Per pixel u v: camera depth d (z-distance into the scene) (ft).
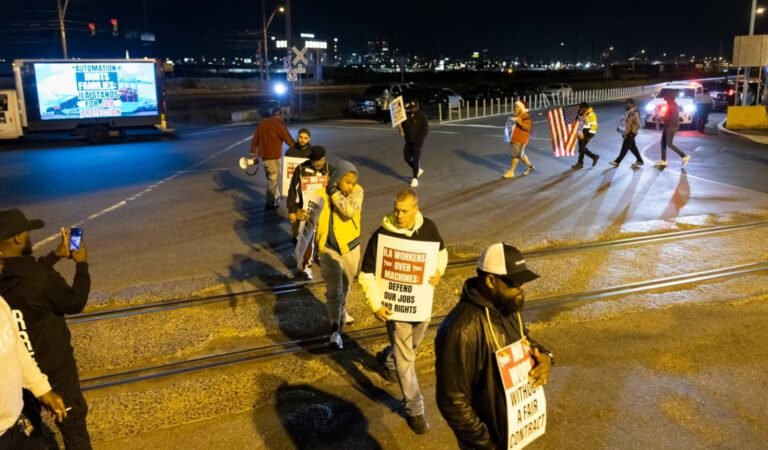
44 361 11.34
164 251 28.66
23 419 10.26
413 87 115.55
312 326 20.25
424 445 14.06
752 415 15.11
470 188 42.60
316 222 18.79
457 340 9.19
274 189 36.63
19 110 74.23
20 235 11.02
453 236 30.32
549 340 19.34
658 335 19.62
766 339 19.33
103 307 21.66
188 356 18.26
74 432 12.03
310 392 16.34
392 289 14.02
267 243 29.91
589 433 14.40
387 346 18.03
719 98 116.06
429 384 16.83
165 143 74.59
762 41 85.66
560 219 33.63
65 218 35.58
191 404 15.67
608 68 261.44
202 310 21.40
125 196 41.75
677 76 356.79
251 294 22.82
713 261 26.35
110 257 27.81
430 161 55.01
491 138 71.36
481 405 9.53
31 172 52.80
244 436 14.38
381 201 38.86
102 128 77.51
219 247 29.27
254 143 36.37
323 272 18.34
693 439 14.15
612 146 64.44
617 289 23.35
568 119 49.65
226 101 150.51
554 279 24.26
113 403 15.66
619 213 34.88
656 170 49.24
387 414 15.33
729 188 41.83
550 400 15.85
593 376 17.06
